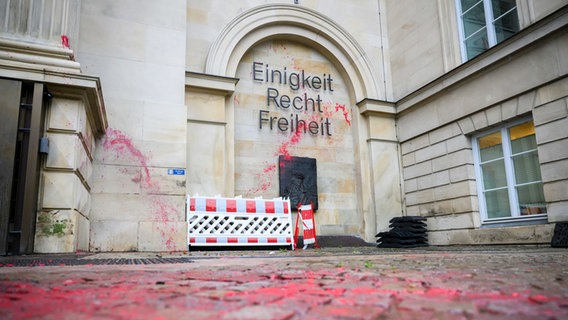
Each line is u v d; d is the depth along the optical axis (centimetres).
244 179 1541
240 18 1562
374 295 220
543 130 1166
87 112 923
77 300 203
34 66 792
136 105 1155
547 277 307
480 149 1427
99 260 575
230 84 1434
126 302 195
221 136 1396
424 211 1590
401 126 1745
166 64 1219
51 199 789
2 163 742
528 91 1219
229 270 396
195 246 1150
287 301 199
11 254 718
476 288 245
